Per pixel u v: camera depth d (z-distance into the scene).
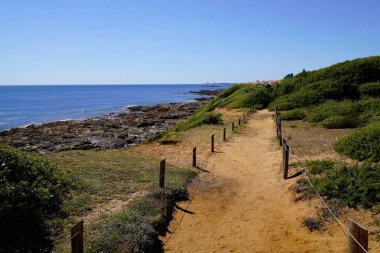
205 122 26.98
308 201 9.53
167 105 72.56
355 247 5.41
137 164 13.62
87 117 56.88
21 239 6.71
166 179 11.72
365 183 9.02
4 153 8.73
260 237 8.38
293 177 11.54
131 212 8.56
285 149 11.72
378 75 29.14
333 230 7.93
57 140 31.72
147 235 7.78
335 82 29.70
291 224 8.75
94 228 7.62
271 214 9.57
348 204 8.72
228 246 8.05
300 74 39.53
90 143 29.66
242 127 24.91
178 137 21.14
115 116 54.00
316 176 10.83
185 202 10.63
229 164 15.19
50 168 9.89
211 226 9.10
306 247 7.56
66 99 112.38
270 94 38.41
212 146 17.31
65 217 8.09
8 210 6.97
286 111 28.98
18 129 37.66
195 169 13.96
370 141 12.43
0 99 108.94
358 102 24.25
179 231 8.75
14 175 8.29
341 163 11.31
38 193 8.04
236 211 10.06
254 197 11.09
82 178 10.94
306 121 23.67
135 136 33.34
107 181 11.03
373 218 7.93
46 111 68.38
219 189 11.95
